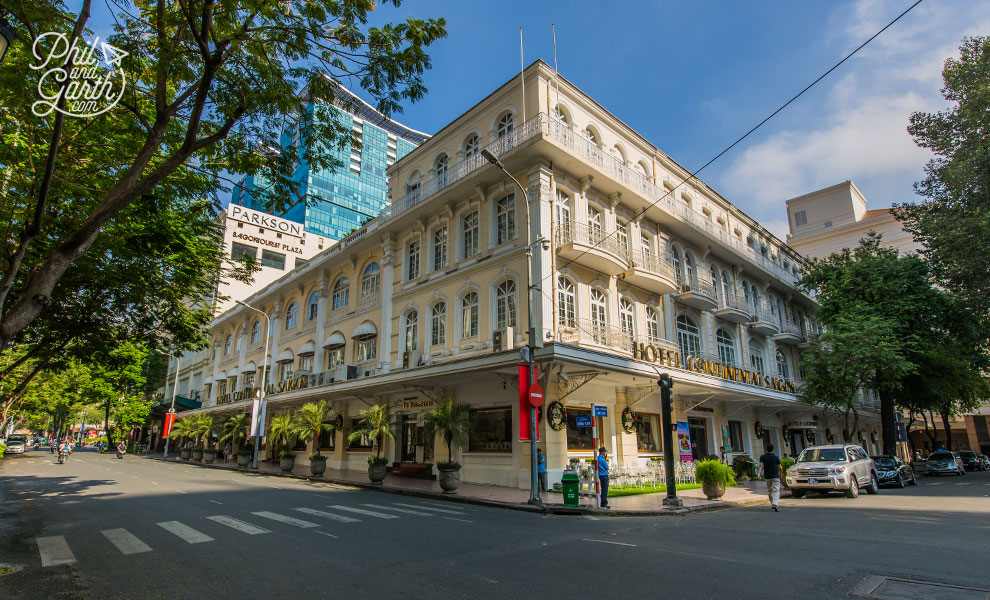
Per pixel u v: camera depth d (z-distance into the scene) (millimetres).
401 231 26047
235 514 11375
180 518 10789
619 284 22125
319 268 31766
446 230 23609
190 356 54656
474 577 6250
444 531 9531
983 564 6621
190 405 46125
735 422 28219
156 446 55125
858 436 40531
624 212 23078
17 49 8219
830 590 5621
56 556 7391
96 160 10914
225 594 5617
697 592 5609
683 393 23297
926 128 25609
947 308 25938
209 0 7406
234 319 43812
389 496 16625
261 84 8891
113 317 15094
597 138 22984
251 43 8234
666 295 24500
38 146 10227
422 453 22875
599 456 13672
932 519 10781
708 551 7746
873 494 17859
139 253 12711
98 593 5676
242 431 32500
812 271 31703
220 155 9984
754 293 32500
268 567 6715
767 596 5453
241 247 48781
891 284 26375
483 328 20344
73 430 106688
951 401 35094
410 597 5480
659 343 23297
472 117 23391
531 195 19516
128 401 50812
